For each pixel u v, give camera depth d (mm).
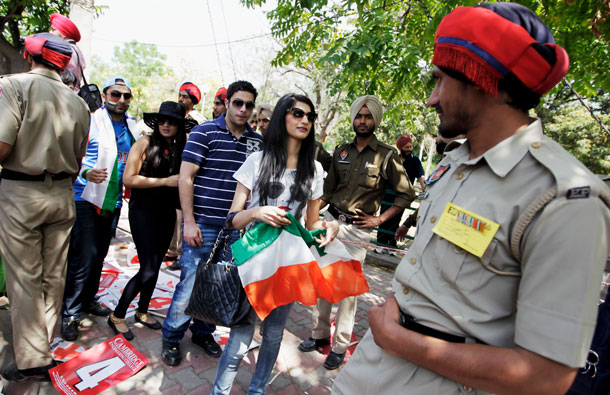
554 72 808
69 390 2125
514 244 798
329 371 2650
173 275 4051
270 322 1948
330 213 2918
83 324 2861
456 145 1205
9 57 7734
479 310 865
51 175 2104
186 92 4191
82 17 5312
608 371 1394
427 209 1064
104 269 3893
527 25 846
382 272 5254
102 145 2760
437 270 952
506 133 903
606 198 738
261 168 1921
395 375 1017
